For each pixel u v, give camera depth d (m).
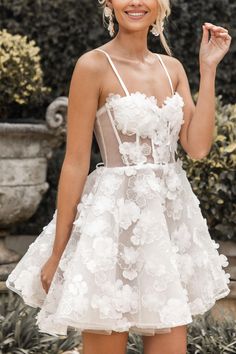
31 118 7.81
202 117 3.77
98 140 3.78
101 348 3.65
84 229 3.60
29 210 6.94
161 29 3.82
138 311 3.59
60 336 5.48
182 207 3.76
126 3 3.66
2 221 6.80
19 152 6.71
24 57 7.05
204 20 7.60
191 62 7.72
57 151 7.84
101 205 3.62
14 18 7.83
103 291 3.52
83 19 7.71
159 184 3.69
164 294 3.56
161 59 3.88
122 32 3.75
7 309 5.73
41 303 3.83
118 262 3.60
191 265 3.72
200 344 5.37
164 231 3.62
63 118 6.75
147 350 3.75
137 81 3.70
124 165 3.69
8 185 6.69
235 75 7.72
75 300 3.49
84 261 3.54
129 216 3.62
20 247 7.66
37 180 6.91
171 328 3.69
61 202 3.67
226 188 6.45
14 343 5.38
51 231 3.84
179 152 6.59
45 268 3.71
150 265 3.58
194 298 3.73
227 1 7.54
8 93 7.08
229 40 3.79
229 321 5.57
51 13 7.73
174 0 7.58
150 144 3.70
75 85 3.66
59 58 7.82
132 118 3.63
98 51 3.69
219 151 6.45
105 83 3.66
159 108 3.71
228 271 6.46
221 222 6.59
